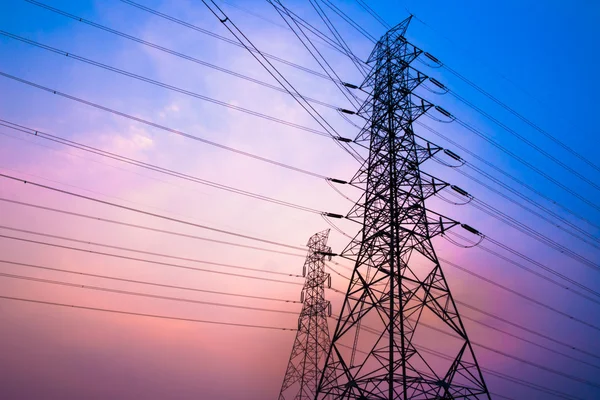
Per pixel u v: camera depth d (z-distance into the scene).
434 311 18.88
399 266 18.77
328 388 17.94
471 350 17.92
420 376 16.59
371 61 27.31
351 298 19.70
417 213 21.05
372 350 17.47
